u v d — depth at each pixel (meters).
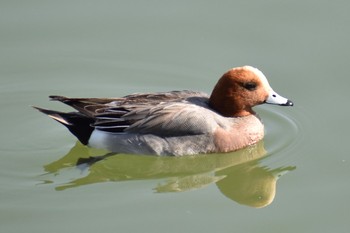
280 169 15.28
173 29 19.39
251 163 15.60
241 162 15.71
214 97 15.72
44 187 14.55
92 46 18.98
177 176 15.38
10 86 17.75
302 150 15.79
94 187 14.70
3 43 18.84
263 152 15.84
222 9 19.92
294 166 15.33
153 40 19.16
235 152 15.69
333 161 15.35
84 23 19.55
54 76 18.11
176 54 18.69
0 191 14.34
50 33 19.23
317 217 13.62
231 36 19.11
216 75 17.98
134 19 19.69
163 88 17.72
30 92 17.64
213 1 20.22
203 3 20.19
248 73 15.48
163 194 14.49
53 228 13.15
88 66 18.44
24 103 17.31
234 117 15.76
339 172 14.98
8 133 16.25
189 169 15.54
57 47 18.89
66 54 18.70
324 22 19.30
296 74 17.91
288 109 17.19
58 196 14.25
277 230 13.26
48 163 15.37
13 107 17.17
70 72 18.22
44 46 18.88
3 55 18.56
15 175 14.94
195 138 15.27
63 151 15.72
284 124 16.75
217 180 15.24
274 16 19.59
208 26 19.45
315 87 17.55
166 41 19.09
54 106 17.22
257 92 15.59
